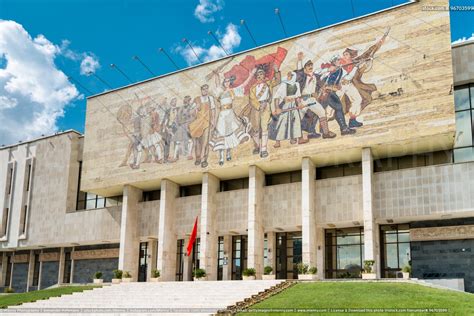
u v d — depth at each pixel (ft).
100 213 175.83
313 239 130.62
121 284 145.07
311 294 93.76
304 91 134.62
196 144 150.61
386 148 125.29
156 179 157.48
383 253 129.59
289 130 134.82
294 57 138.00
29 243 191.93
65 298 126.41
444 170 118.83
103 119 173.37
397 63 122.83
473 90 125.70
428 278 121.60
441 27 119.14
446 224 122.31
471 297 84.94
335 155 130.52
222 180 156.97
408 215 120.88
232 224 146.72
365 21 129.18
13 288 205.57
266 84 141.08
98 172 169.48
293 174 146.30
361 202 128.47
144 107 164.76
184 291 114.83
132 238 163.32
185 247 162.09
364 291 92.89
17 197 201.16
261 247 139.85
